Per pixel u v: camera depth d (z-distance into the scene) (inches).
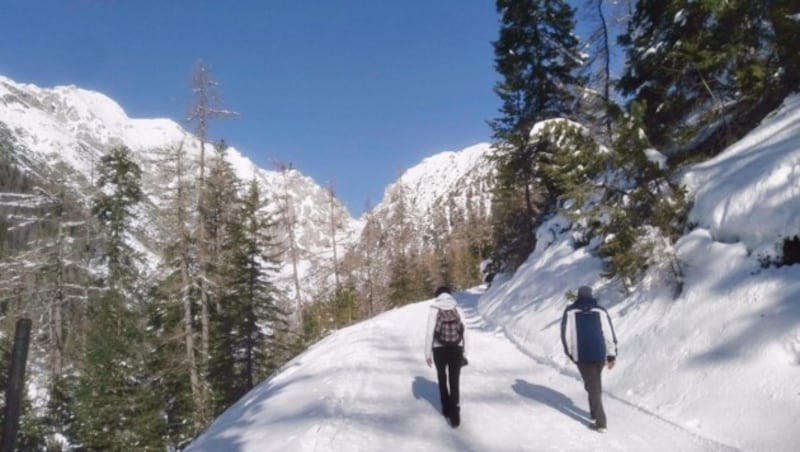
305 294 1529.3
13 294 978.7
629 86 593.3
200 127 888.3
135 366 872.3
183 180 869.2
